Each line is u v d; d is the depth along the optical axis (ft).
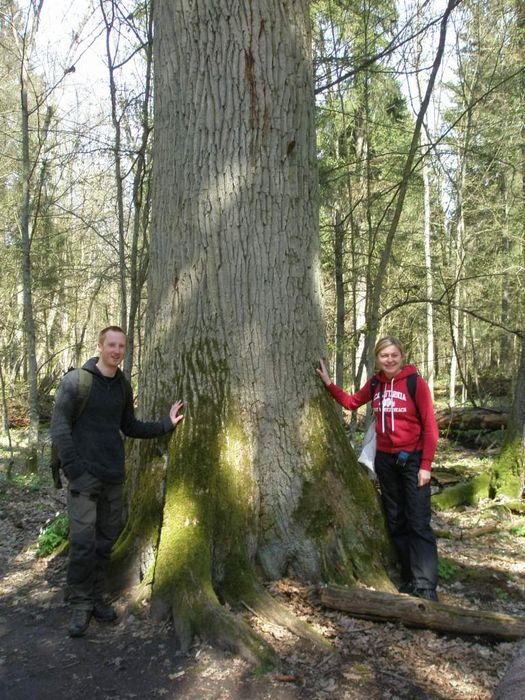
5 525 21.06
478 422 40.52
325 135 33.94
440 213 61.77
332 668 10.55
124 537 13.96
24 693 10.11
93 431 12.36
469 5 36.14
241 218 13.62
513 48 42.70
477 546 17.92
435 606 11.69
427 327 58.29
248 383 13.60
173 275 14.08
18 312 55.21
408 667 10.62
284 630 11.53
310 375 14.29
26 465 35.42
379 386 13.99
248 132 13.60
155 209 14.64
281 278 13.85
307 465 13.76
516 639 11.23
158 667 10.72
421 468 13.19
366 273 32.37
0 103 49.06
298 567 13.30
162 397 14.08
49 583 14.46
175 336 14.02
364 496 14.05
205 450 13.28
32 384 35.27
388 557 13.83
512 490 23.59
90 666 10.86
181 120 13.91
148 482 13.91
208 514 12.79
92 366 12.46
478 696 9.82
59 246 52.85
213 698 9.82
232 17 13.50
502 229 52.80
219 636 11.04
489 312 60.23
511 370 59.62
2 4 34.17
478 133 45.21
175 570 12.04
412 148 23.35
